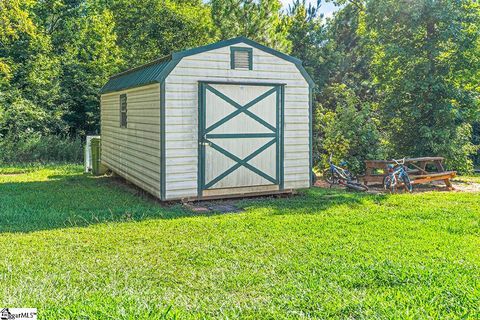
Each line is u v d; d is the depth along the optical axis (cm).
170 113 851
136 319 348
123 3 2059
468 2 1250
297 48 1900
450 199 916
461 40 1227
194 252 551
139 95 978
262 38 1578
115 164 1198
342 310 374
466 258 513
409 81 1288
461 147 1310
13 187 1091
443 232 634
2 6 1597
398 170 1029
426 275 448
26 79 1827
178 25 1945
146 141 937
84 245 583
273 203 880
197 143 877
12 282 450
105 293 420
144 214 772
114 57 2008
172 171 859
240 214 775
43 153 1700
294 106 966
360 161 1237
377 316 356
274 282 451
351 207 837
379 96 1738
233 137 907
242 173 920
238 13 1580
